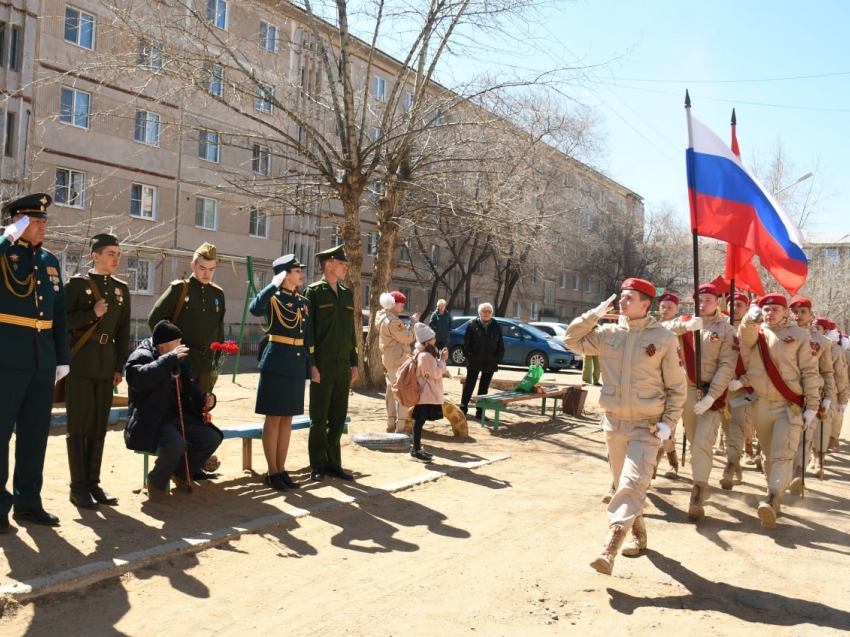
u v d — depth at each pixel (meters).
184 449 6.27
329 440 7.76
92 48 25.61
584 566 5.52
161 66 13.36
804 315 8.34
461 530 6.29
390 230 15.69
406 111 15.08
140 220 27.78
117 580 4.65
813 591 5.21
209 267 6.89
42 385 5.39
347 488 7.33
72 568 4.63
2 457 5.15
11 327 5.14
